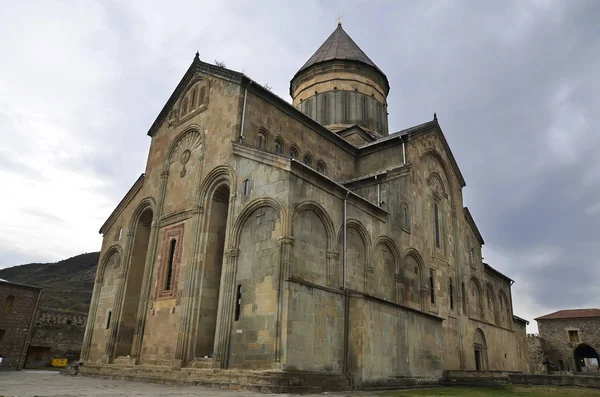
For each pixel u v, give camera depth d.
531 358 61.50
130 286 26.86
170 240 24.05
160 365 21.06
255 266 18.50
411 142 29.66
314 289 18.05
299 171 19.14
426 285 27.55
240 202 20.23
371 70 38.81
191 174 24.53
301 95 39.22
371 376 18.64
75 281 106.00
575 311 67.19
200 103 25.92
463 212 35.56
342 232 20.98
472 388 21.61
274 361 16.11
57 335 48.38
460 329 30.72
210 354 20.38
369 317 19.34
